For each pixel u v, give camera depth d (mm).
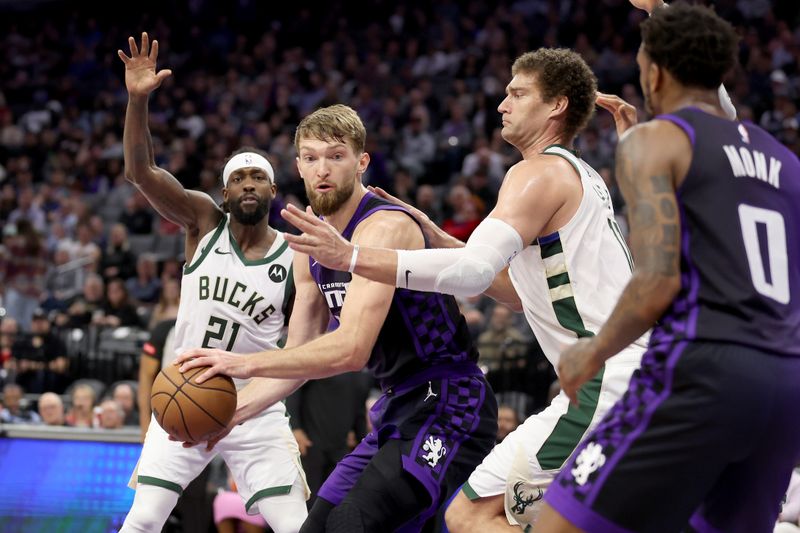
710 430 2879
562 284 3834
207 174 16172
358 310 3881
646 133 3016
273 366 3803
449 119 16984
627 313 2906
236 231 5223
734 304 2912
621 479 2945
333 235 3441
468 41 19750
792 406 2941
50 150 19234
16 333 10383
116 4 24906
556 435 3799
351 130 4188
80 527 7523
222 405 3977
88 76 22891
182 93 20516
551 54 4078
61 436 7703
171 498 5098
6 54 23938
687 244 2963
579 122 4086
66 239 15016
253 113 19500
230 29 23609
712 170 2973
